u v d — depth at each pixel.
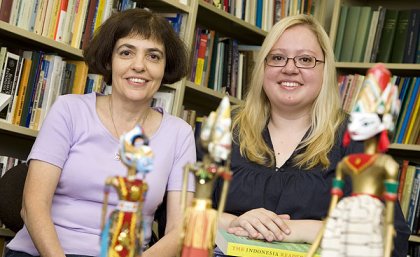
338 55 3.47
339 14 3.49
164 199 1.96
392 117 0.92
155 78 1.86
